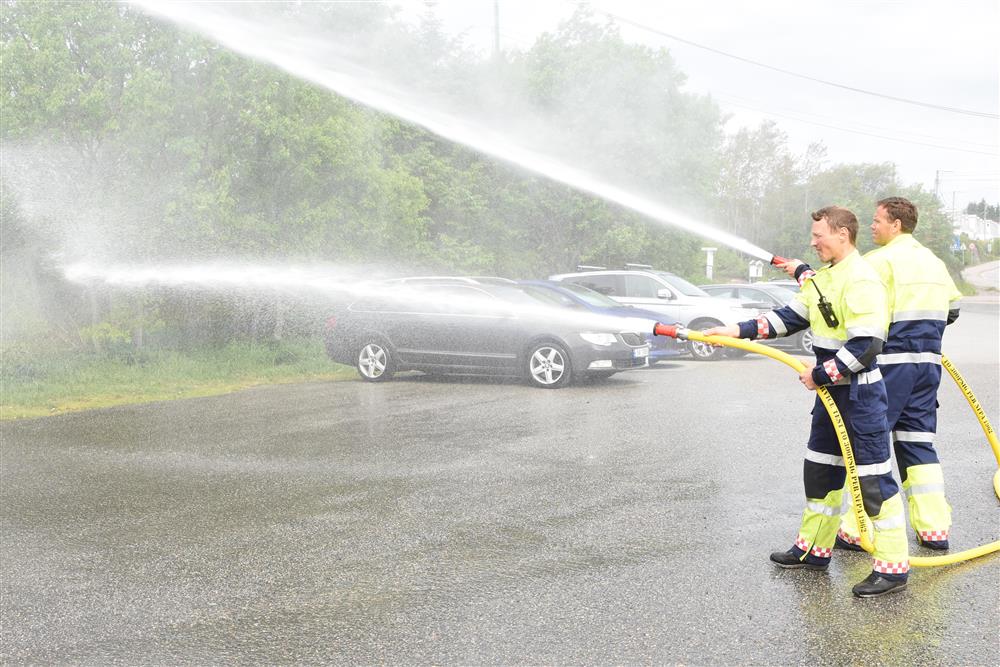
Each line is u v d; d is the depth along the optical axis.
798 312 4.46
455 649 3.44
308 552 4.70
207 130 12.86
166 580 4.31
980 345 17.44
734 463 6.70
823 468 4.29
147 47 12.06
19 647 3.55
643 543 4.77
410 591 4.10
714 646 3.43
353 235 15.25
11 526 5.28
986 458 6.75
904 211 4.82
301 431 8.30
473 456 7.08
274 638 3.59
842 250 4.20
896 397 4.67
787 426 8.27
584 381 11.98
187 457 7.16
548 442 7.61
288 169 13.96
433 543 4.83
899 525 3.99
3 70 11.43
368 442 7.72
